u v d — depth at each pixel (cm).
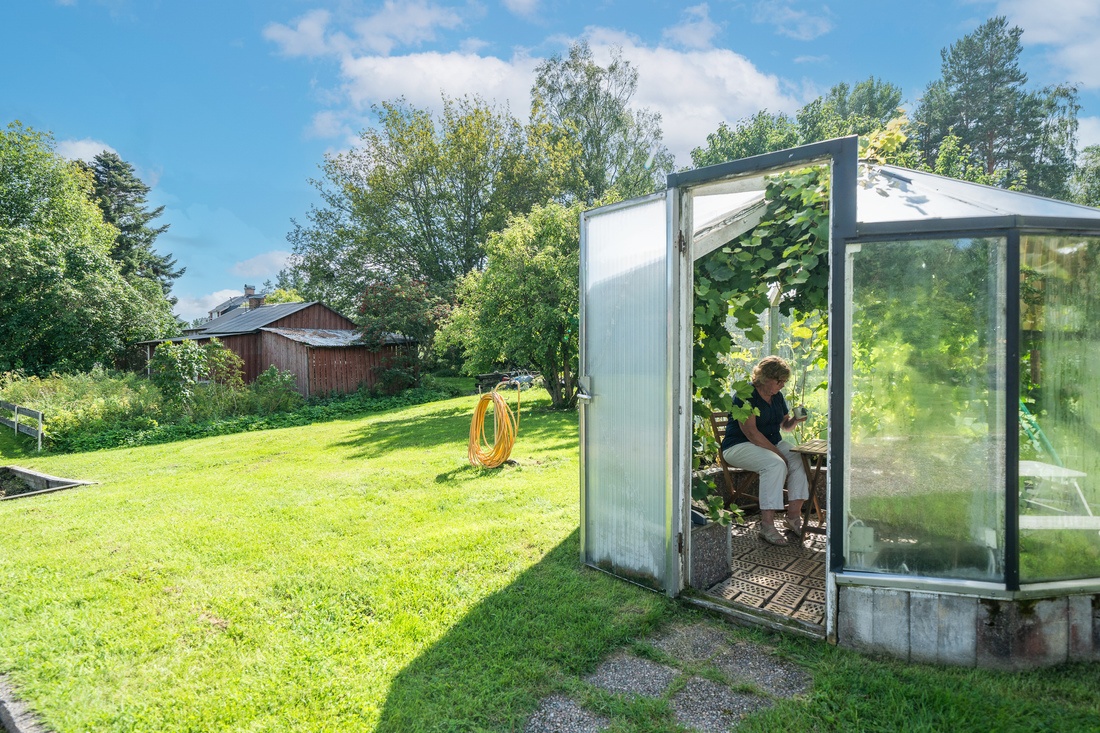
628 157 3114
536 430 1078
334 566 408
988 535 260
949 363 263
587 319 398
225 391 1611
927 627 267
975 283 258
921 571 271
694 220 373
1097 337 266
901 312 270
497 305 1477
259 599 360
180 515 568
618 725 229
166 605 356
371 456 886
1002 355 254
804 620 313
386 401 1942
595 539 394
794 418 470
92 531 521
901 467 273
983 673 255
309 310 2355
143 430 1328
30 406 1426
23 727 242
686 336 339
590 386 396
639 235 356
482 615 326
